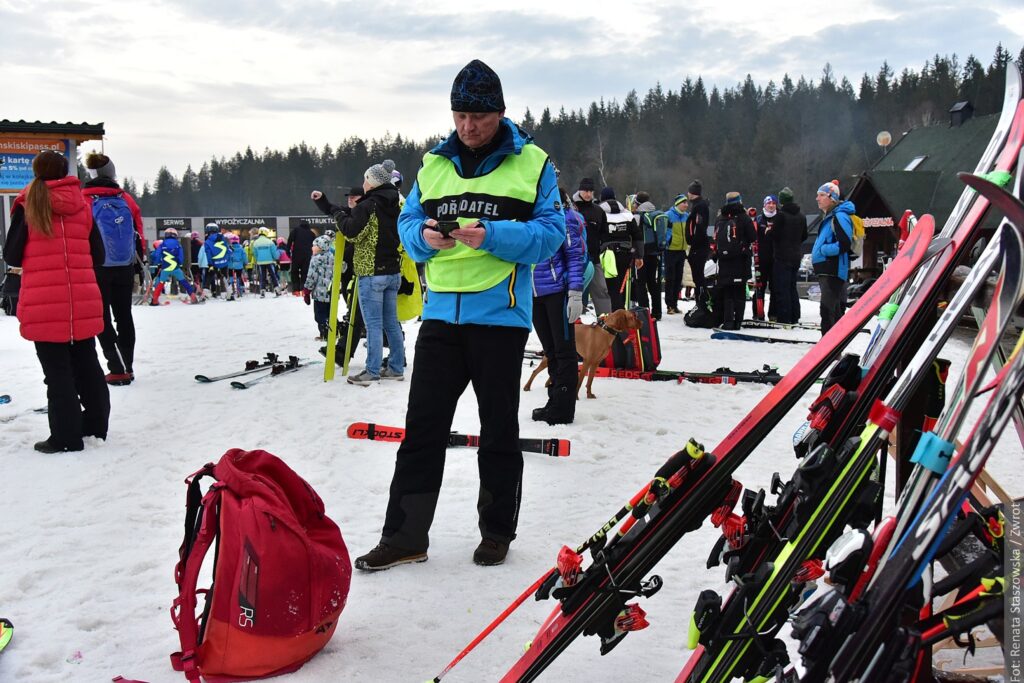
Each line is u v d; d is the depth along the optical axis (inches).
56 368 203.3
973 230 89.7
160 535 151.7
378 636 114.5
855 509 76.5
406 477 138.9
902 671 64.7
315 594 102.3
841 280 387.2
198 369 337.7
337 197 4539.9
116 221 289.7
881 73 3289.9
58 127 625.9
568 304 228.5
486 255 135.9
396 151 4453.7
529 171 135.4
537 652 89.7
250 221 1728.6
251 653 100.1
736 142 3225.9
